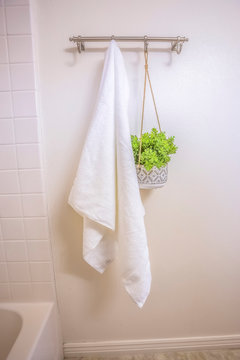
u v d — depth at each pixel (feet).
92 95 2.65
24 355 2.15
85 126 2.70
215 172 2.87
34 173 2.65
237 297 3.23
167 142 2.39
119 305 3.19
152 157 2.20
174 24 2.55
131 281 2.46
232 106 2.72
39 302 2.99
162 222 2.99
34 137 2.57
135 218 2.30
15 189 2.68
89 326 3.25
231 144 2.81
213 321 3.30
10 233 2.79
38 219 2.76
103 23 2.53
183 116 2.73
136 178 2.27
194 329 3.31
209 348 3.31
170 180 2.88
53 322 2.95
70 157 2.77
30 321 2.63
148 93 2.67
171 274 3.14
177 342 3.31
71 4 2.48
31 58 2.42
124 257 2.43
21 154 2.60
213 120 2.75
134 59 2.60
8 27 2.37
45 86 2.62
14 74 2.45
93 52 2.57
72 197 2.37
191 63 2.63
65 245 2.98
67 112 2.68
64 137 2.73
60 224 2.92
